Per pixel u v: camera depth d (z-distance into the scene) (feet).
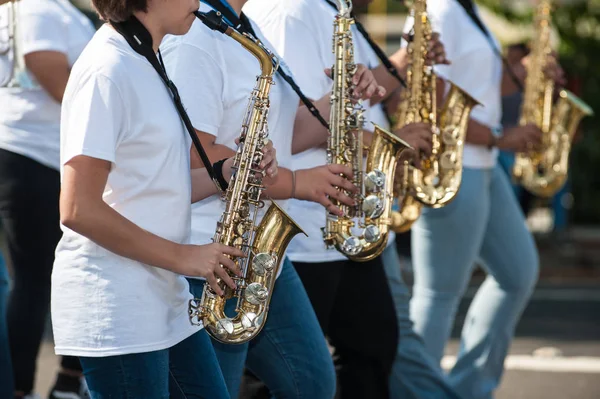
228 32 13.17
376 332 16.92
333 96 15.83
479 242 21.20
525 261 21.61
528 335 31.81
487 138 20.79
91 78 11.48
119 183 11.79
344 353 17.15
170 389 12.96
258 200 13.76
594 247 48.85
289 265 15.21
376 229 16.03
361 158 16.06
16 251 20.66
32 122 20.40
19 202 20.35
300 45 16.26
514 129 22.16
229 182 13.66
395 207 22.67
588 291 39.96
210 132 13.99
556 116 25.23
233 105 14.30
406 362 19.85
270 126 14.74
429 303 21.33
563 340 31.09
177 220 12.17
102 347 11.71
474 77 21.06
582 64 47.11
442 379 20.11
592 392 25.30
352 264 16.88
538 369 27.50
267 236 13.78
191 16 12.35
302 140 16.25
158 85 12.04
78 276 11.78
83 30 21.04
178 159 12.15
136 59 11.85
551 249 47.85
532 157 25.25
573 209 54.75
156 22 12.10
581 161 53.52
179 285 12.48
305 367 14.89
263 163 13.61
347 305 16.89
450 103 19.61
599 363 28.22
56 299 11.96
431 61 18.85
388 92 18.12
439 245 20.98
